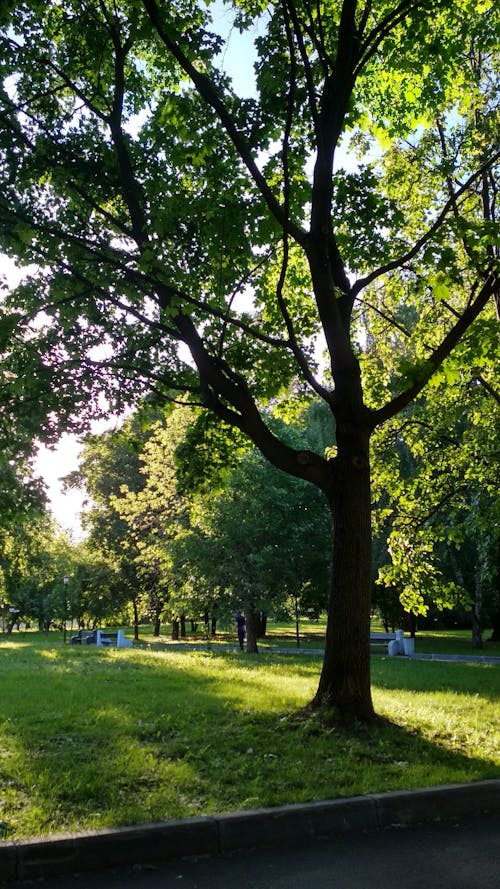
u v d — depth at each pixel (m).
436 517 15.19
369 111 10.54
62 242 8.56
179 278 8.18
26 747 6.57
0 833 4.55
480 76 12.11
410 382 8.07
